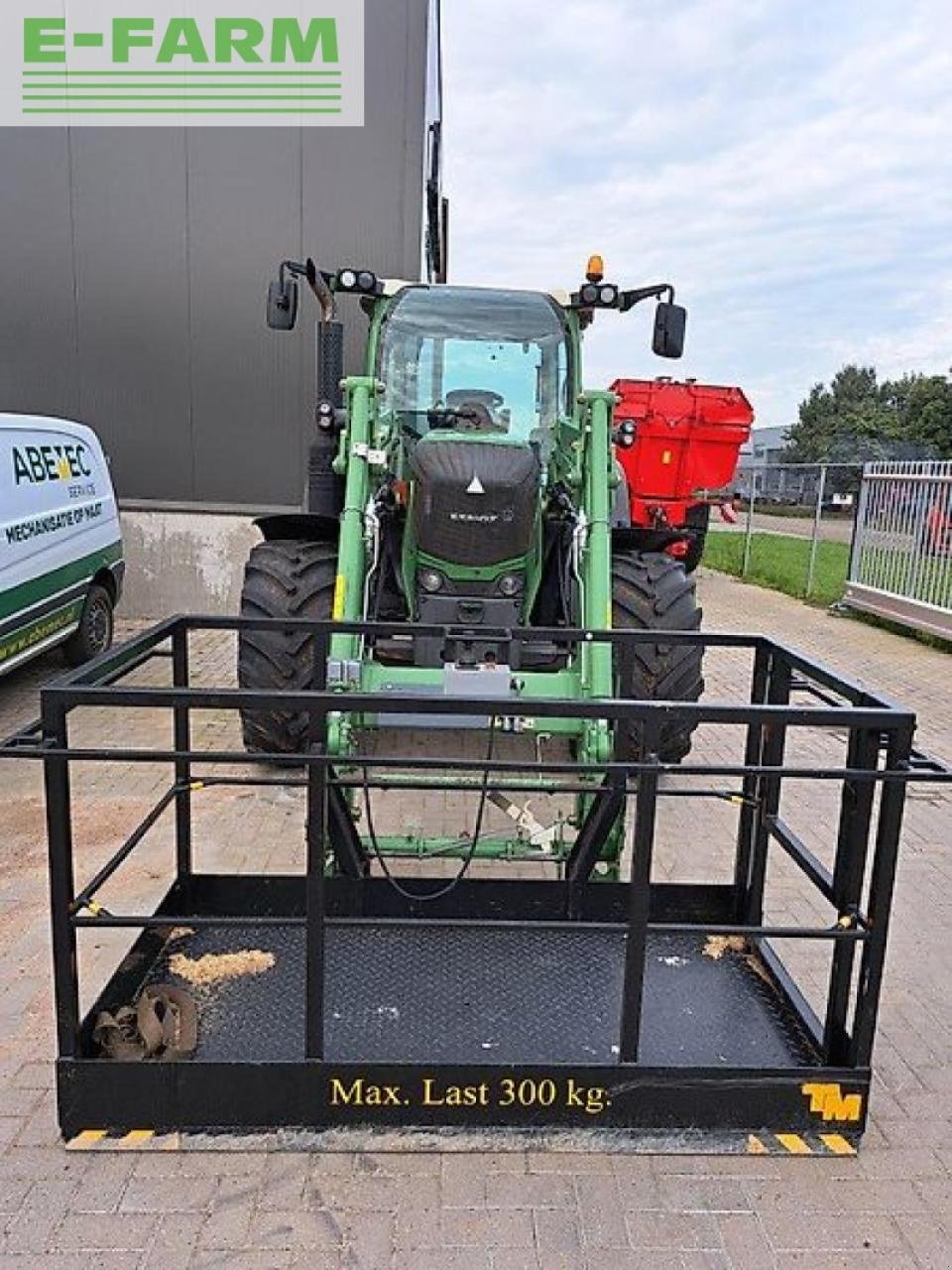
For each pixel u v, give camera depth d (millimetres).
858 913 2648
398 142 9250
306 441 9688
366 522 4465
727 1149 2598
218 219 9328
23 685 7258
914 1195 2500
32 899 3943
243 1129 2590
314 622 3500
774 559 18344
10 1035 3045
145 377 9586
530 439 5355
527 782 3549
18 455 6312
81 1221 2330
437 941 3293
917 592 10586
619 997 3043
